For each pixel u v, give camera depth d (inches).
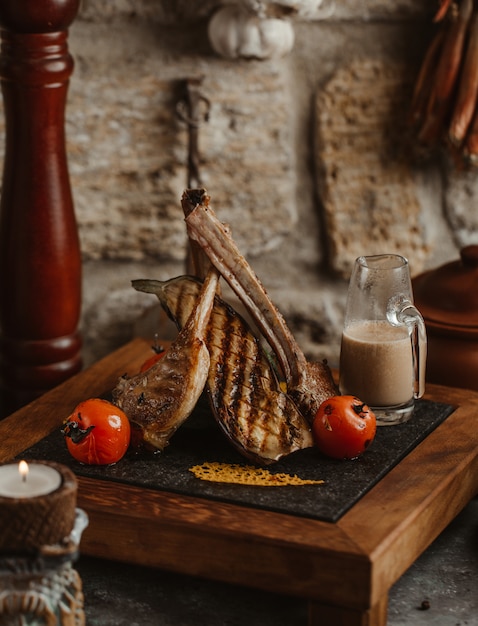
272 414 33.5
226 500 31.7
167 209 46.3
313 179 46.8
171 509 31.3
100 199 45.9
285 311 47.9
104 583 33.2
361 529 30.4
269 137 46.1
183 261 47.2
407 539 31.0
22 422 36.3
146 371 33.9
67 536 27.2
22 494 26.9
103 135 45.2
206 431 35.3
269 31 42.8
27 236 39.5
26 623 27.5
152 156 45.6
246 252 47.5
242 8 42.5
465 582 33.5
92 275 46.9
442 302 39.7
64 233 39.9
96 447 32.9
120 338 47.6
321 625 30.4
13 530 26.5
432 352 39.7
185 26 44.4
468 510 36.9
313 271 47.8
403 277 36.0
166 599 32.6
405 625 31.7
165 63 44.7
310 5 41.8
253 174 46.4
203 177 46.2
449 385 39.6
